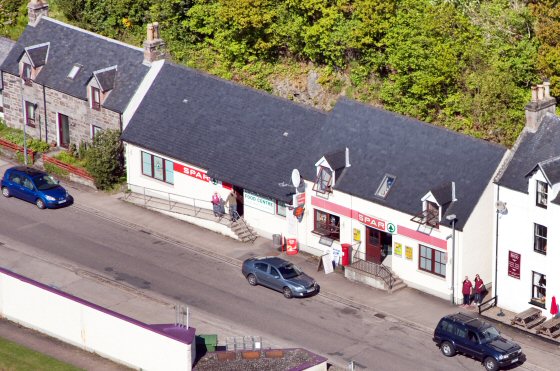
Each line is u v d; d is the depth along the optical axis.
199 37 134.00
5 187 114.44
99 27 138.12
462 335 89.75
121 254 105.69
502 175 95.38
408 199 99.12
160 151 111.88
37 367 89.69
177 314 94.81
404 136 101.94
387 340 93.19
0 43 128.62
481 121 114.38
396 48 119.00
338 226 104.44
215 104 112.31
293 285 98.25
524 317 94.19
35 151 121.62
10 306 96.62
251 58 129.50
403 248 100.06
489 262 99.00
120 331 90.06
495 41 115.94
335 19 123.31
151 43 115.94
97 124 118.44
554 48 111.56
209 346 89.75
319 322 95.69
